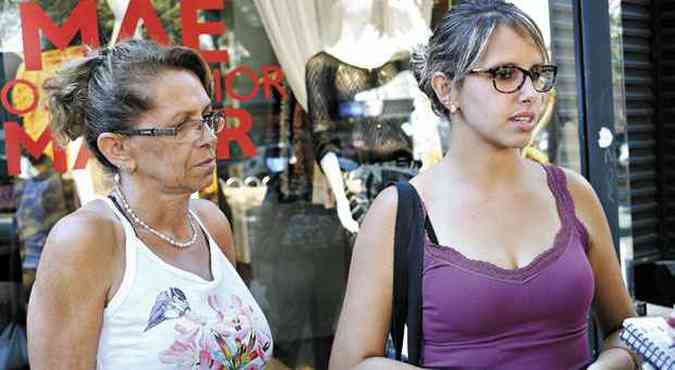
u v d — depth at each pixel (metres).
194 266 1.90
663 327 1.71
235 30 3.34
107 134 1.81
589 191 1.86
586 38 3.61
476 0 1.77
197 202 2.13
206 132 1.84
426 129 3.67
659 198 4.11
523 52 1.67
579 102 3.64
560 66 3.61
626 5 3.95
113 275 1.76
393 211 1.76
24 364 2.98
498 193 1.76
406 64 3.63
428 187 1.79
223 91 3.33
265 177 3.44
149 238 1.84
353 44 3.56
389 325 1.78
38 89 3.00
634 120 4.06
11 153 2.99
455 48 1.71
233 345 1.83
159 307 1.76
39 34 3.01
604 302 1.91
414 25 3.62
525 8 3.52
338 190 3.57
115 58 1.83
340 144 3.56
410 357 1.71
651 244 4.08
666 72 4.06
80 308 1.71
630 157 4.07
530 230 1.74
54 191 3.01
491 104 1.67
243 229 3.40
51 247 1.74
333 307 3.61
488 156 1.75
